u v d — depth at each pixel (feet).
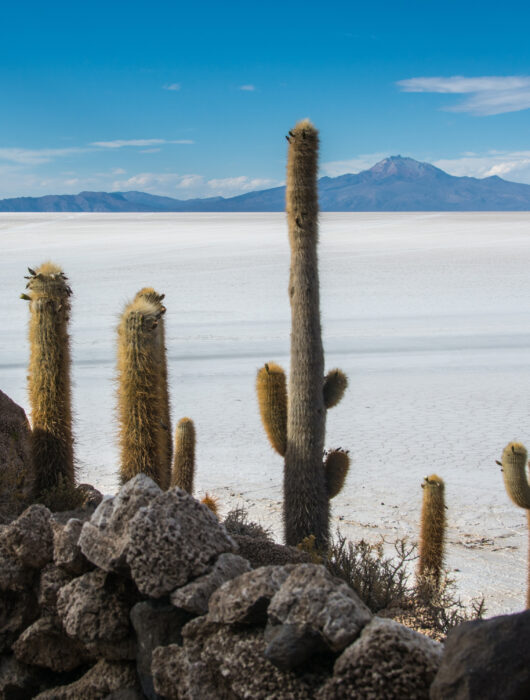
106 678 11.09
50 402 18.30
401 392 70.33
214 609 9.68
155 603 10.65
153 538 10.59
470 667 7.52
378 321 110.93
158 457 17.94
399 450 52.75
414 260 195.93
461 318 113.39
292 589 8.98
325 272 171.53
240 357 85.46
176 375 76.84
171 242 270.87
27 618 12.50
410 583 24.49
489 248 230.07
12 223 482.28
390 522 37.40
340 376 26.12
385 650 8.12
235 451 51.83
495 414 62.80
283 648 8.52
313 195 24.76
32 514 12.65
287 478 25.73
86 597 11.27
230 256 210.79
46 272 18.43
